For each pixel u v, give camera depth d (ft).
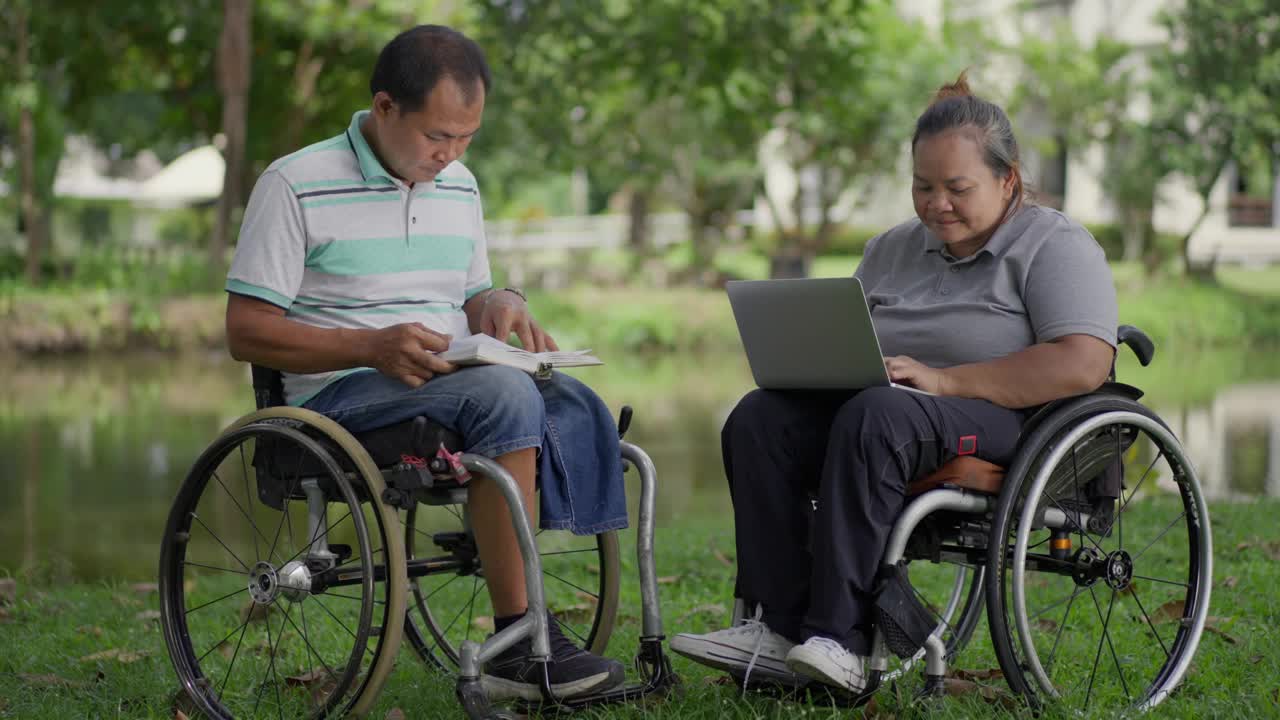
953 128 12.43
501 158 118.32
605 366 68.59
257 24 87.30
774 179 139.13
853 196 128.47
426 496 11.98
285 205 12.23
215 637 16.33
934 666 11.73
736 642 12.11
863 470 11.41
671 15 66.03
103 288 77.66
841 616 11.37
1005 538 11.57
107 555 26.63
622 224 143.13
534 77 71.41
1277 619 15.87
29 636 16.47
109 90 97.96
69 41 88.17
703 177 119.24
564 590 19.24
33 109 92.79
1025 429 11.82
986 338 12.57
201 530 29.04
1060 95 97.81
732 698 12.80
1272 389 54.80
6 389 57.77
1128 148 99.09
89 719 13.01
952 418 11.67
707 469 37.35
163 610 12.94
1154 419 12.46
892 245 13.82
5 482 35.53
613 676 11.91
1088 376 11.98
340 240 12.41
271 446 12.32
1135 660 13.88
